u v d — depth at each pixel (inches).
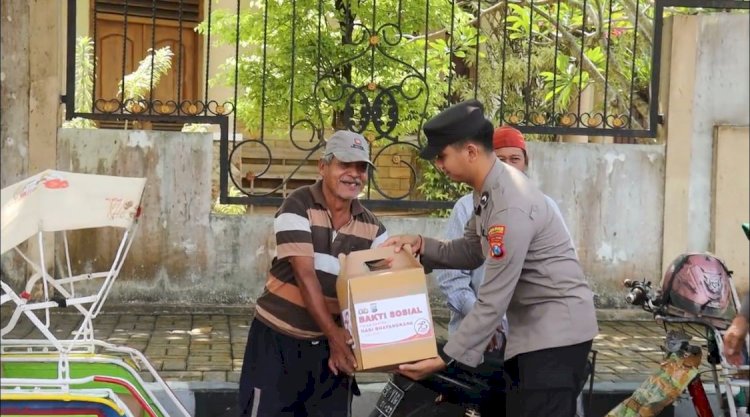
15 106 279.0
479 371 165.3
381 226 167.8
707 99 296.7
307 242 158.6
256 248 292.8
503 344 170.6
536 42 380.8
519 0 367.2
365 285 148.3
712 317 168.7
